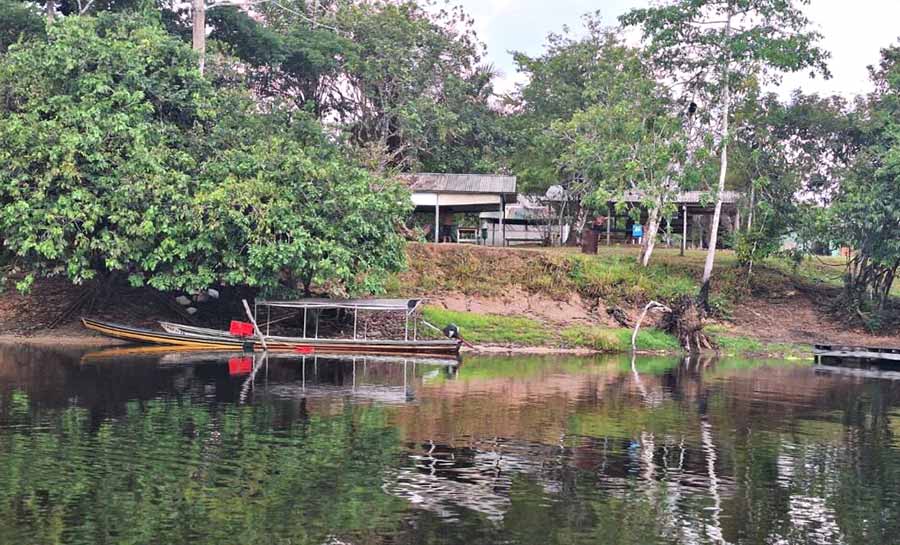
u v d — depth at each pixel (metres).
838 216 40.56
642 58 41.88
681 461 17.20
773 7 37.78
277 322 35.75
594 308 40.25
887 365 34.66
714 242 41.19
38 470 15.34
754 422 21.30
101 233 31.42
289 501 14.03
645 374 29.44
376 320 36.66
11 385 23.39
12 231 30.84
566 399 23.67
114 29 36.00
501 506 14.06
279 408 21.17
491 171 55.00
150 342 33.16
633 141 43.53
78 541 12.16
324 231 32.91
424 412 21.19
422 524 13.13
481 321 37.56
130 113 32.72
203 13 38.12
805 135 48.00
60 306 35.34
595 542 12.59
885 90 47.78
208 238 31.62
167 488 14.52
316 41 49.38
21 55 32.56
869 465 17.25
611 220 57.72
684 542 12.72
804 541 12.91
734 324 41.12
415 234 42.94
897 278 47.28
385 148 45.03
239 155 33.22
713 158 43.88
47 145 30.69
